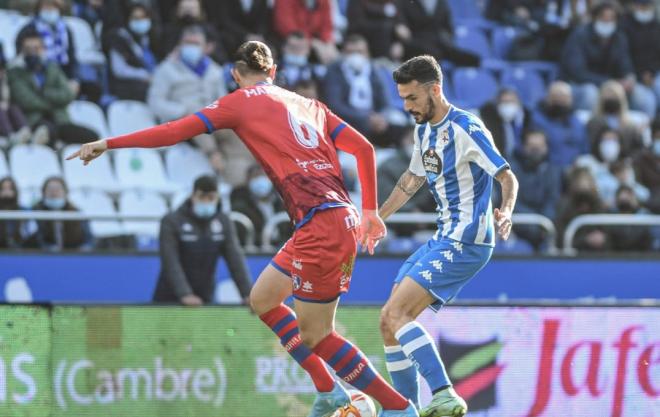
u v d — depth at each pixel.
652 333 26.53
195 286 28.78
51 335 24.67
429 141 20.98
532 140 40.47
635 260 36.94
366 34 45.56
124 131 40.78
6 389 24.25
